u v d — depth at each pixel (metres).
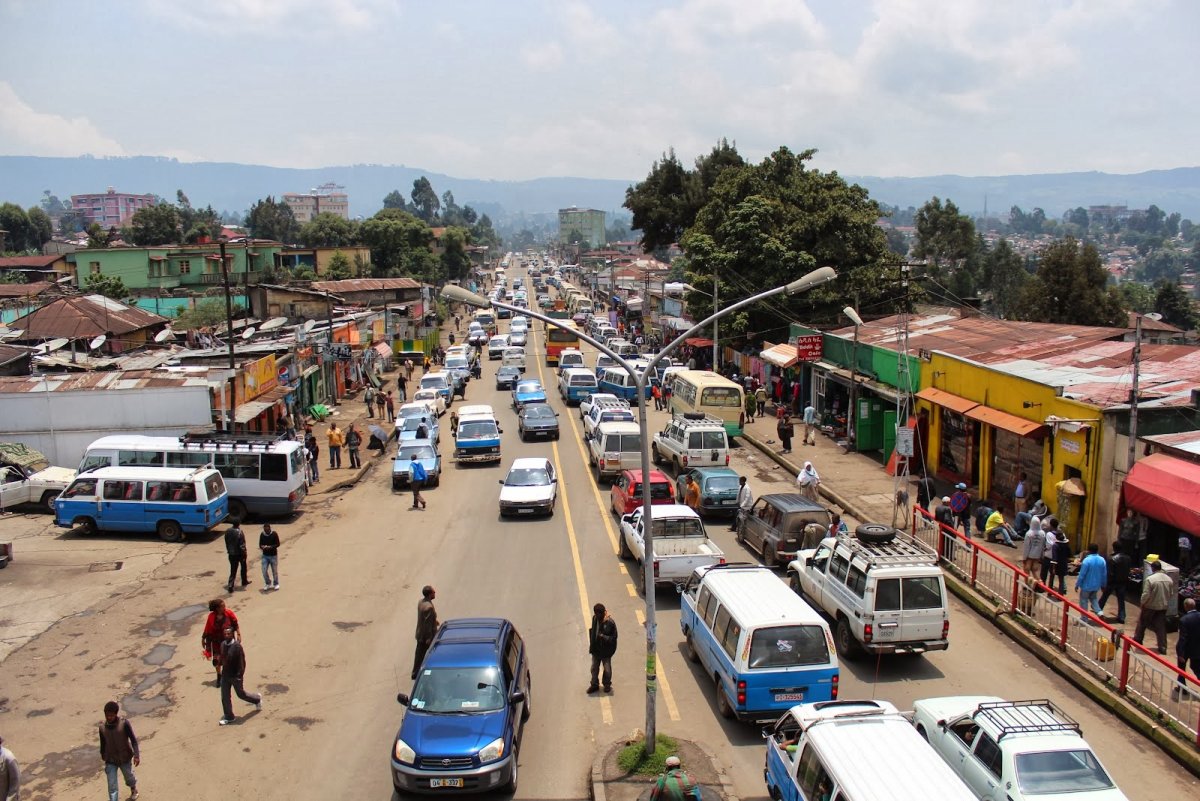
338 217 111.25
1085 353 26.70
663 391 47.22
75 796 12.00
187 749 13.19
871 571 15.41
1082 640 15.73
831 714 10.83
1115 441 19.58
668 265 118.31
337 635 17.62
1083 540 20.31
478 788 11.41
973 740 11.08
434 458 31.36
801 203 51.16
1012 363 25.92
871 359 34.38
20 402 29.67
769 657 13.01
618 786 11.74
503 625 14.00
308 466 31.33
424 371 62.78
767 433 38.25
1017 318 50.59
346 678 15.63
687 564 19.02
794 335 45.81
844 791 9.01
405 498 29.62
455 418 37.34
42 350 39.56
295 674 15.80
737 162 73.94
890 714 10.54
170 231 105.50
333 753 13.07
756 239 48.97
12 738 13.54
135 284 76.31
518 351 63.06
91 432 30.05
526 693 13.73
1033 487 23.67
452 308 115.81
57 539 24.09
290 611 18.98
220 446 26.12
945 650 16.11
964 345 30.44
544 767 12.55
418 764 11.37
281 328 53.06
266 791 12.07
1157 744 13.14
